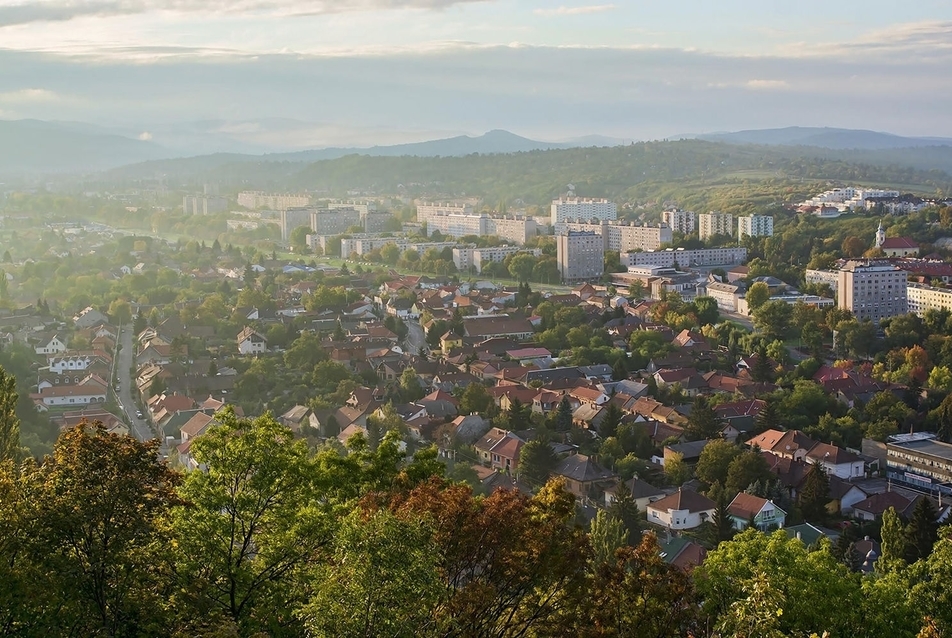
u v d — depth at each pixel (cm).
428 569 7438
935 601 10325
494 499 8769
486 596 7900
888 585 10525
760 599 8475
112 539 7981
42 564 7819
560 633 8331
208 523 8531
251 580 8525
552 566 8419
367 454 10475
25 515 7862
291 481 8894
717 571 10169
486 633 8275
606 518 18138
